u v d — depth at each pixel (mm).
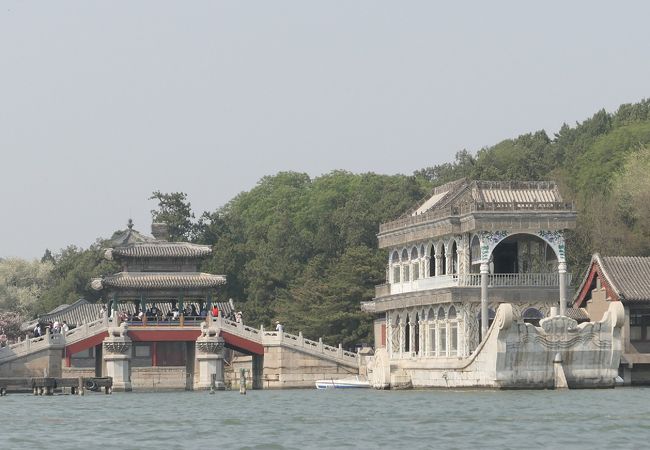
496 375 182625
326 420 145125
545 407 153125
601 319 198375
